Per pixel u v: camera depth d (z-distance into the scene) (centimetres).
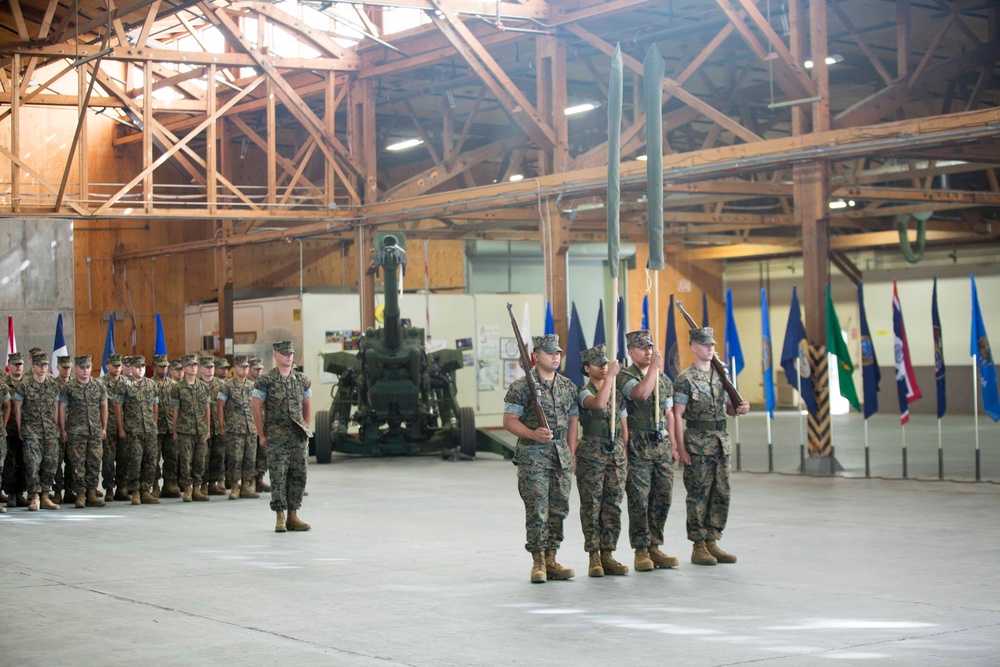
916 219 2864
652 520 867
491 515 1232
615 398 829
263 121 2950
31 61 2214
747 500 1300
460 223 2806
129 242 3134
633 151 2103
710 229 3198
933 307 1479
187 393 1456
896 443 2120
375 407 1964
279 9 2320
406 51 2320
